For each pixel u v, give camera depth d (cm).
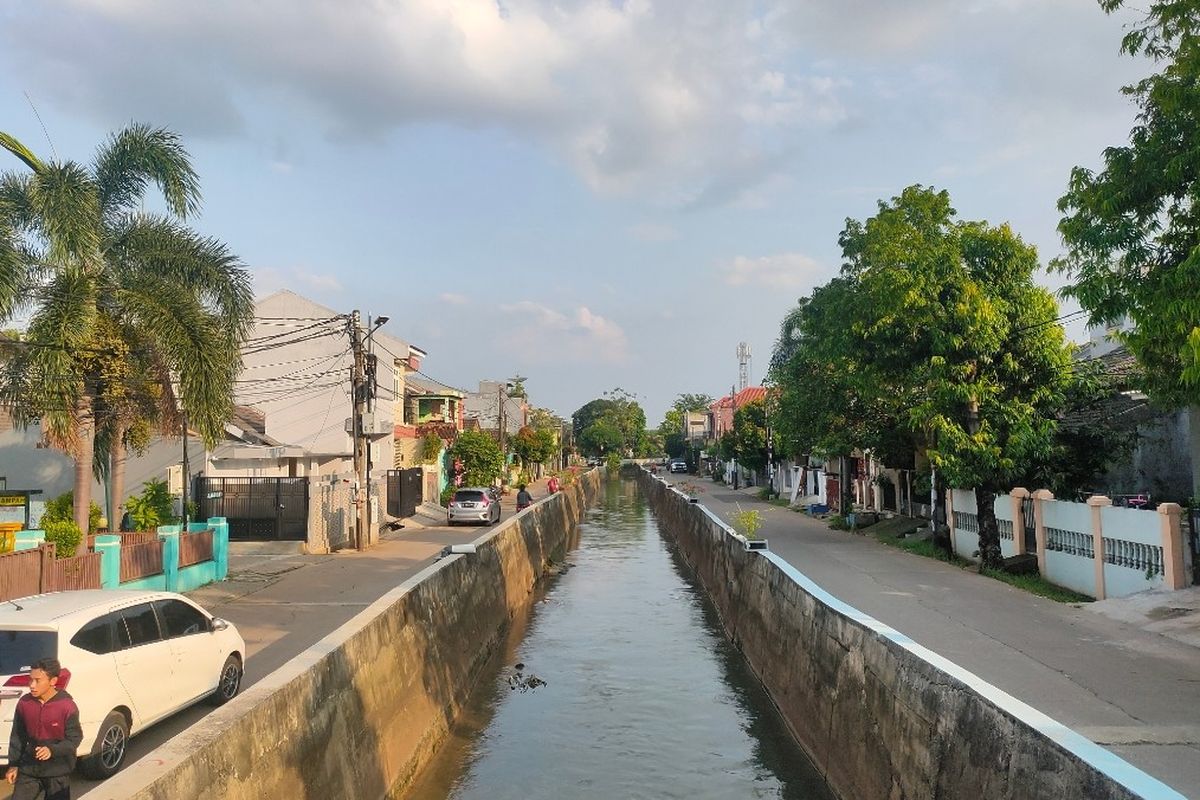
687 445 11356
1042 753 560
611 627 2023
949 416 1814
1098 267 1207
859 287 2080
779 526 3153
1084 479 1897
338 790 815
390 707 1026
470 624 1602
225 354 1886
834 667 1062
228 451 2773
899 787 803
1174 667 988
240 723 644
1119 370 2066
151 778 524
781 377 2912
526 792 1034
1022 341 1788
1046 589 1576
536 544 2855
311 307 3638
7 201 1684
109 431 1994
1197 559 1275
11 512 2312
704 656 1730
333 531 2742
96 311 1722
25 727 663
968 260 1862
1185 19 1097
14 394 1752
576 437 14988
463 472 4881
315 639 1410
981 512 1825
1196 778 650
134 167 1891
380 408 3975
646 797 1019
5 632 798
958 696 700
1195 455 1638
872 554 2200
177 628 986
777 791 1035
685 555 3275
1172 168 1094
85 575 1473
